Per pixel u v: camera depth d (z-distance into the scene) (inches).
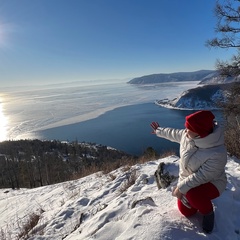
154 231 89.6
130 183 225.8
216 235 94.6
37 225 202.5
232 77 380.2
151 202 128.0
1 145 2933.1
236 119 327.6
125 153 2588.6
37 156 2301.9
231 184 136.7
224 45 379.6
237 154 261.1
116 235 100.0
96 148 2802.7
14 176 1615.4
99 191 240.5
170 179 162.1
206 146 88.3
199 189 93.4
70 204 222.4
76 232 135.9
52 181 1330.0
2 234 213.2
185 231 91.4
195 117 87.0
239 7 364.8
